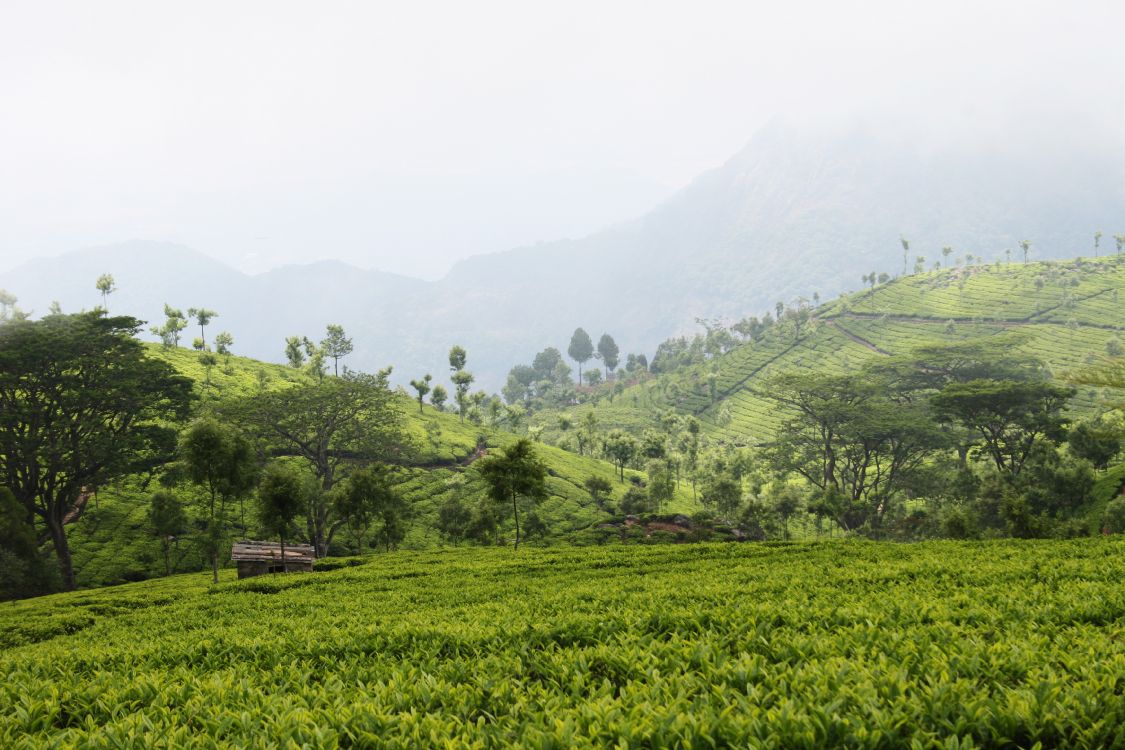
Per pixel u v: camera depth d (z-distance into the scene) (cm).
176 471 7706
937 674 805
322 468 8869
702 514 9169
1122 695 682
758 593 1894
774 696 763
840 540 4453
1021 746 652
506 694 855
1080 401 15412
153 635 2575
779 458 12225
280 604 3116
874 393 11825
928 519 8338
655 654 998
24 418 6494
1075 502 7481
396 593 3183
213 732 812
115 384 7012
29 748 787
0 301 7656
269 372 14862
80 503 8075
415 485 11094
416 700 868
